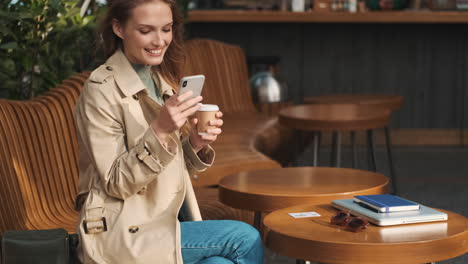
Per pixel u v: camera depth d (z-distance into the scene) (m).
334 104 5.26
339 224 2.27
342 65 7.33
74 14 3.55
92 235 2.09
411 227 2.24
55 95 3.17
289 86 6.96
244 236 2.21
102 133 2.12
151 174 2.06
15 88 3.41
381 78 7.32
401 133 7.36
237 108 5.80
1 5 3.29
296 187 2.91
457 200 5.07
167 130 2.05
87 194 2.19
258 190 2.86
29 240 1.98
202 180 3.68
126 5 2.16
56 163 3.01
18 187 2.69
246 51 7.33
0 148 2.62
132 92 2.17
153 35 2.18
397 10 7.07
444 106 7.31
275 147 5.22
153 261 2.08
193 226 2.28
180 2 5.65
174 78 2.48
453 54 7.25
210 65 5.70
